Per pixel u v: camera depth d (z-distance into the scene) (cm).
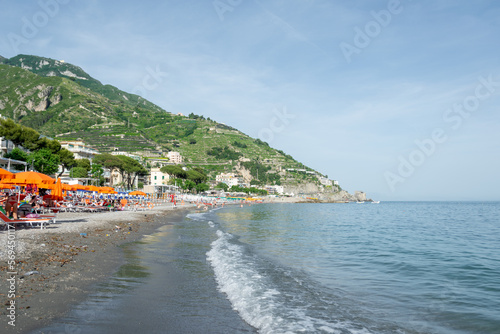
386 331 723
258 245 2117
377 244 2362
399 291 1091
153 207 6384
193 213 6059
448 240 2672
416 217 6612
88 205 3862
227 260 1483
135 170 11512
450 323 788
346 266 1520
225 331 674
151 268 1234
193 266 1320
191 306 827
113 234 2067
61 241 1535
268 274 1247
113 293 880
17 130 6347
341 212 9169
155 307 800
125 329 654
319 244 2288
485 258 1802
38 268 1027
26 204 1889
